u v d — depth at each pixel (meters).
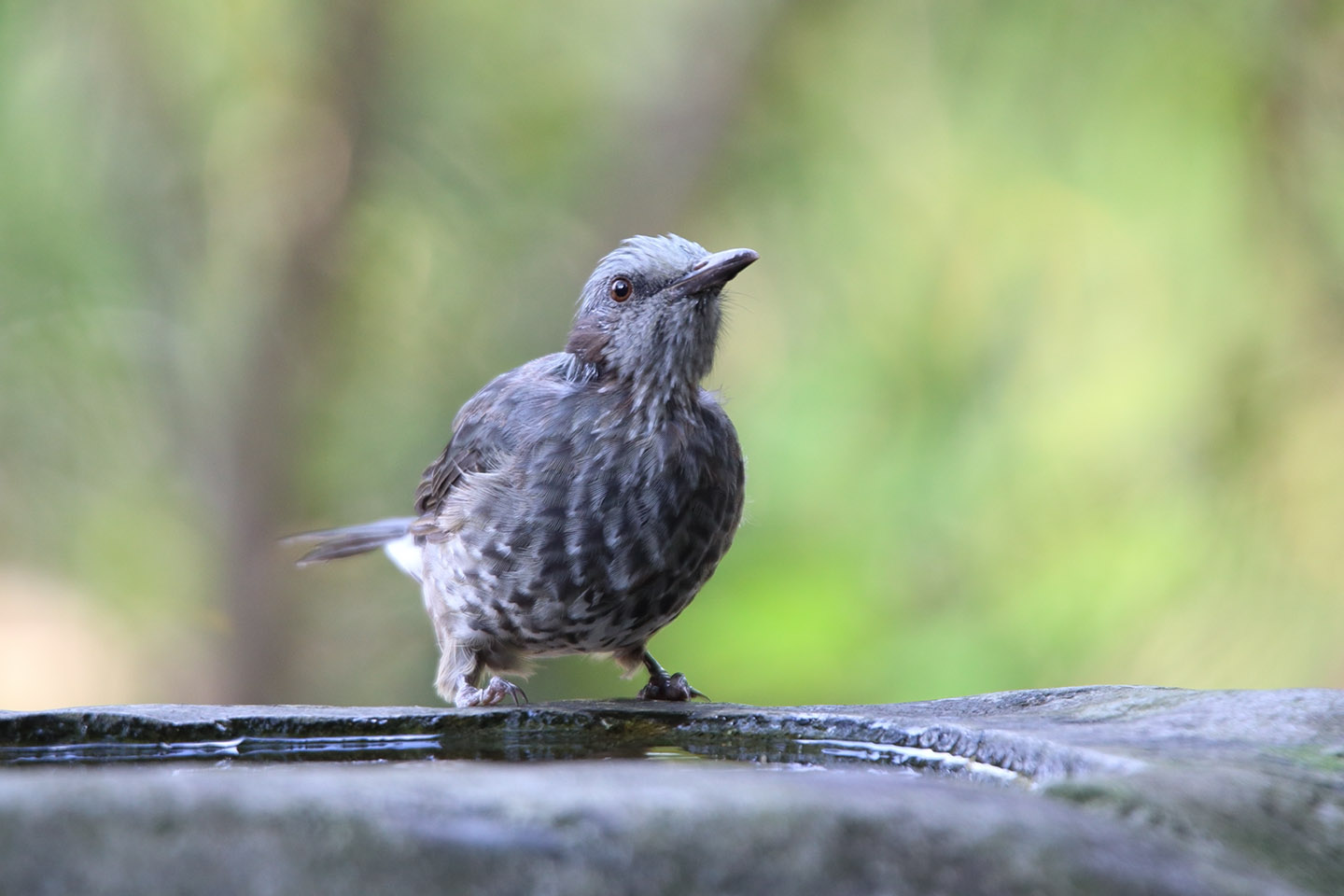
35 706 16.56
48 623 17.41
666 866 3.10
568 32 15.72
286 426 15.11
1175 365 13.89
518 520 7.48
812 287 15.65
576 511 7.43
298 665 15.28
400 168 15.36
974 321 14.74
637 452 7.45
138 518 16.38
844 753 5.85
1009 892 3.14
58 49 14.88
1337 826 3.87
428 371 15.59
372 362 15.70
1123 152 14.15
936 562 14.75
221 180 15.23
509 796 3.17
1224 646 13.66
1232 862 3.51
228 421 15.17
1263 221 13.64
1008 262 14.59
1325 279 13.50
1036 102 14.45
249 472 15.11
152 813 2.99
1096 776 3.99
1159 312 14.00
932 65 14.84
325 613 15.51
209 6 14.89
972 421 14.65
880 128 15.25
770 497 15.36
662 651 14.91
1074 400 14.24
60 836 2.94
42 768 5.70
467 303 15.58
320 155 15.02
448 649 8.04
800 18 14.95
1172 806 3.70
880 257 15.36
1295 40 13.41
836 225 15.48
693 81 15.28
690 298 7.54
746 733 6.27
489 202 15.56
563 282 15.50
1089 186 14.28
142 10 14.81
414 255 15.75
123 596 16.48
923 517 14.80
